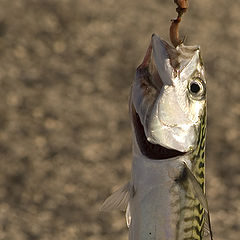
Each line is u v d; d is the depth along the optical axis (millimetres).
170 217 15180
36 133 45500
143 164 15117
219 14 59156
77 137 45594
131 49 54625
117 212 40438
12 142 44531
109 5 58375
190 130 15297
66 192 41812
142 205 15172
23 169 42656
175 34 15492
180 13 15305
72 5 57188
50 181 42250
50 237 39188
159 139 15055
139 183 15188
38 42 54344
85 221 40156
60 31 55594
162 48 15391
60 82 50406
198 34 56719
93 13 57344
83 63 52750
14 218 39688
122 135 46125
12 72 50938
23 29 55094
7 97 48281
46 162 43344
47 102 48219
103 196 41875
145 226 15195
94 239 39438
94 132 46094
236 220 40875
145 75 15297
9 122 46094
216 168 44188
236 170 44094
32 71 51375
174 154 15188
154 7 59219
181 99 15344
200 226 15516
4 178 41938
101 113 47750
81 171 43094
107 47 54625
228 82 51750
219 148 45438
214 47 55438
